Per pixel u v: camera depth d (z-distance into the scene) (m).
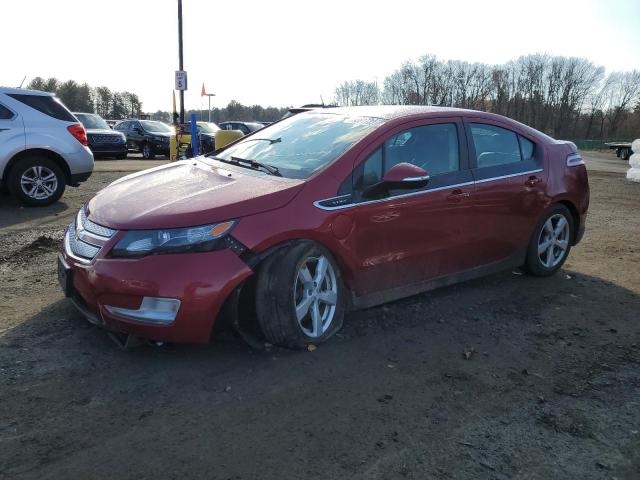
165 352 3.47
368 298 3.92
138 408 2.88
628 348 3.85
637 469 2.56
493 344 3.83
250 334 3.50
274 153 4.26
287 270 3.34
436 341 3.83
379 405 3.00
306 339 3.51
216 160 4.52
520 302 4.66
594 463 2.60
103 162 18.31
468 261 4.50
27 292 4.44
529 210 4.86
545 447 2.70
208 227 3.19
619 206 10.40
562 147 5.31
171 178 3.99
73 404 2.88
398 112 4.32
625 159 33.84
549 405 3.08
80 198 9.12
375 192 3.79
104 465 2.44
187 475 2.39
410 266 4.09
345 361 3.48
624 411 3.05
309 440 2.67
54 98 8.41
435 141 4.31
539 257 5.16
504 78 81.75
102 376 3.17
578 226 5.45
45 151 8.20
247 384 3.15
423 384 3.25
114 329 3.26
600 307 4.62
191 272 3.11
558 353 3.73
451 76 76.69
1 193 9.08
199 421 2.79
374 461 2.54
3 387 3.00
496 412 2.99
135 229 3.19
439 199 4.14
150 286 3.08
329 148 3.96
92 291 3.22
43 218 7.40
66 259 3.54
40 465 2.42
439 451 2.63
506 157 4.80
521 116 83.81
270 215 3.35
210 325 3.19
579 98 83.50
